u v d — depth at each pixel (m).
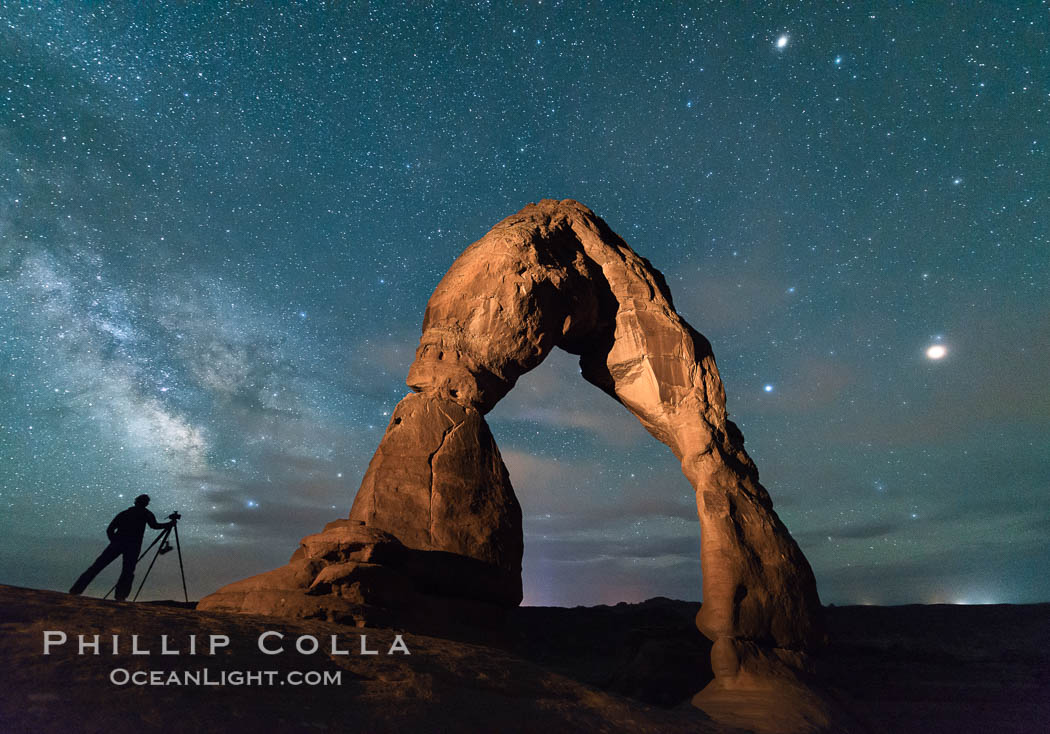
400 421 9.46
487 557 8.73
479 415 9.73
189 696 3.52
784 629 8.73
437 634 7.26
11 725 2.93
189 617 4.74
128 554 9.95
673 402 10.62
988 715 9.07
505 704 4.58
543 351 10.32
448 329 10.07
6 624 3.81
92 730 3.04
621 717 5.20
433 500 8.78
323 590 6.85
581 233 11.67
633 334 10.93
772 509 9.96
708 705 7.66
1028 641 15.41
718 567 8.94
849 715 7.92
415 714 4.00
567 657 13.98
